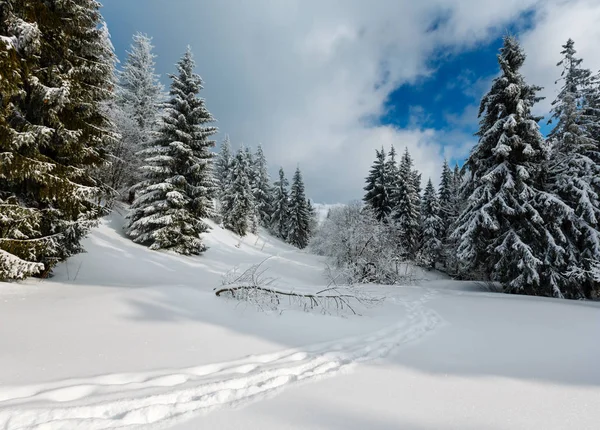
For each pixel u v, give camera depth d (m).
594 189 13.88
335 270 20.30
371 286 15.13
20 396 2.83
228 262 21.67
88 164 10.07
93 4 9.68
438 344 5.42
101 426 2.46
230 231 37.69
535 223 13.89
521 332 6.14
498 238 14.57
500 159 15.00
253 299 7.33
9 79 6.62
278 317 6.75
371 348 5.12
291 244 47.69
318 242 27.14
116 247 16.12
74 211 9.05
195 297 7.25
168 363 3.88
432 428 2.59
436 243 31.45
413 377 3.83
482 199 14.66
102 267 12.64
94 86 9.93
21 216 7.58
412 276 20.56
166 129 19.83
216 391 3.22
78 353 3.95
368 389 3.43
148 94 29.50
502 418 2.79
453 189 36.41
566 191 14.23
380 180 34.16
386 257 19.91
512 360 4.51
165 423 2.56
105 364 3.69
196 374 3.67
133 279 11.85
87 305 6.02
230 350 4.58
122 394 2.98
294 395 3.22
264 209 53.81
